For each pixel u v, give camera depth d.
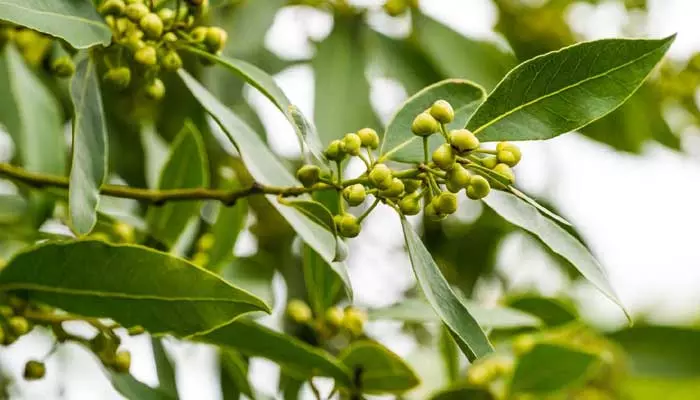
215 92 1.03
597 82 0.78
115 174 1.06
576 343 1.04
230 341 0.87
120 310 0.80
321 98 1.04
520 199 0.79
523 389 0.96
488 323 0.92
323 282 0.92
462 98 0.82
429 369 1.14
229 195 0.82
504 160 0.77
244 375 0.92
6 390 1.00
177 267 0.80
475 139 0.76
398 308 0.93
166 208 0.93
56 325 0.84
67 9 0.80
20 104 0.95
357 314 0.92
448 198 0.76
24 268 0.80
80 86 0.81
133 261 0.80
